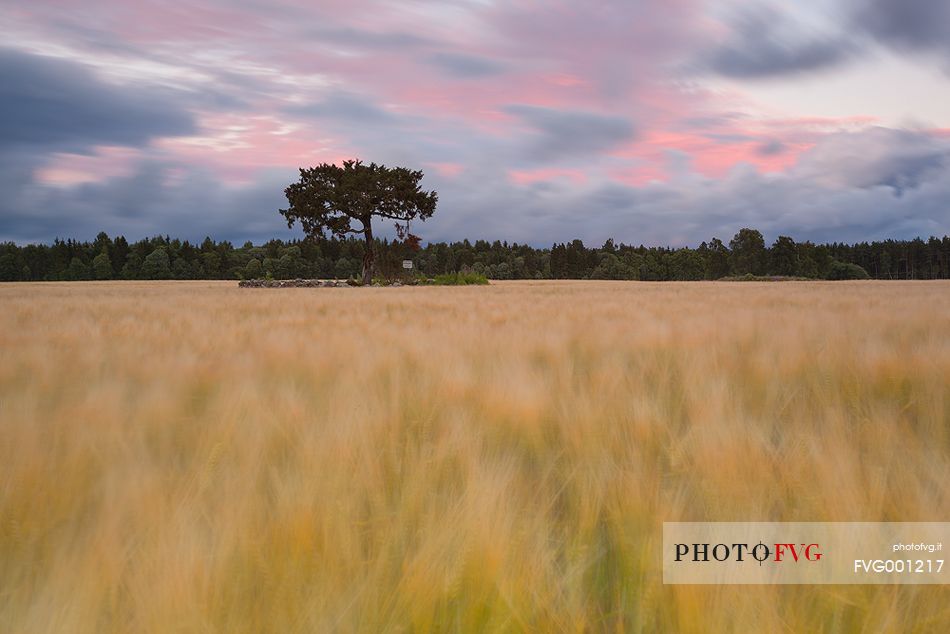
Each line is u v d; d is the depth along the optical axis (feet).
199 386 21.36
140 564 7.71
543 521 9.31
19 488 9.78
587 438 13.23
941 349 23.41
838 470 9.53
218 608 7.22
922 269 655.35
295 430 13.87
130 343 32.24
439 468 11.17
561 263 612.70
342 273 556.51
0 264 513.04
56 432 13.06
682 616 7.04
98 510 9.42
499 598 7.39
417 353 27.02
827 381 19.17
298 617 7.20
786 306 62.18
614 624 7.65
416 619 7.34
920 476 10.10
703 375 20.33
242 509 8.91
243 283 209.26
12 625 6.97
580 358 27.61
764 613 6.79
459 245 652.48
